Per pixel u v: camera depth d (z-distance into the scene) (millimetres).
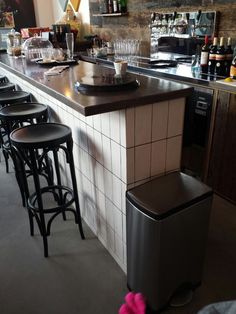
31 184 2637
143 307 888
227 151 2209
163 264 1274
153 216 1156
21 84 3016
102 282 1616
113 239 1733
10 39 3164
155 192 1298
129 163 1362
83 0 4809
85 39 4684
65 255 1817
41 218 1733
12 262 1775
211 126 2268
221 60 2441
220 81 2225
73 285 1604
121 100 1219
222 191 2359
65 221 2143
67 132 1671
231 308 701
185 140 2506
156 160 1447
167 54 3346
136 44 3852
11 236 1998
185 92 1368
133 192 1301
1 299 1536
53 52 2652
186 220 1249
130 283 1489
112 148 1447
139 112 1288
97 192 1789
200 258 1443
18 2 5305
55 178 2582
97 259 1779
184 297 1485
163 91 1334
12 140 1589
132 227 1305
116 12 3971
